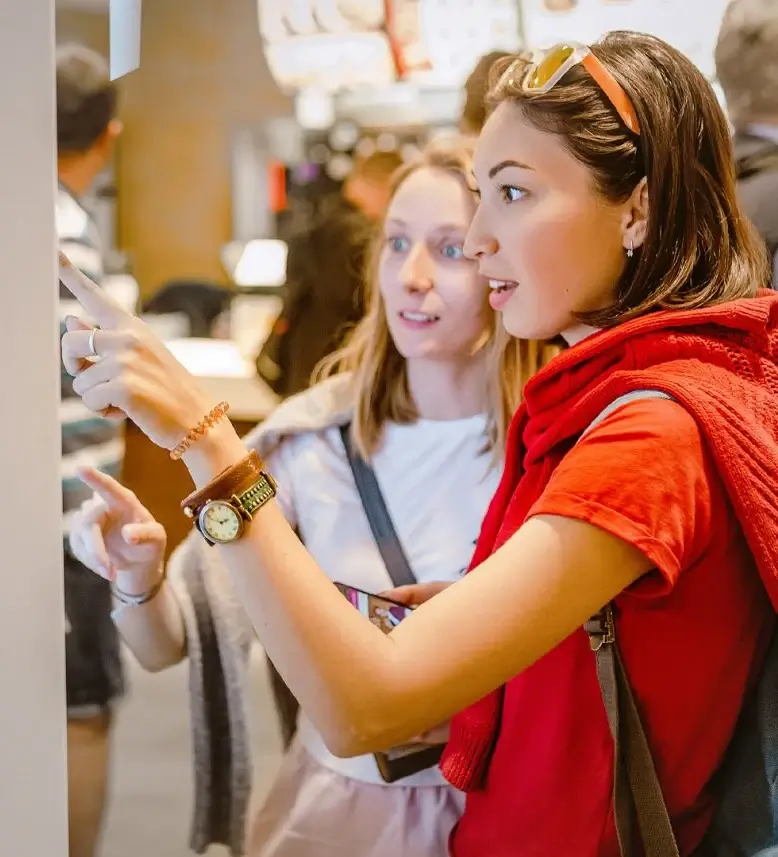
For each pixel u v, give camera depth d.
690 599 0.74
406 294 1.09
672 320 0.73
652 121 0.75
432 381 1.12
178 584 1.08
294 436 1.12
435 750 1.09
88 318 0.99
